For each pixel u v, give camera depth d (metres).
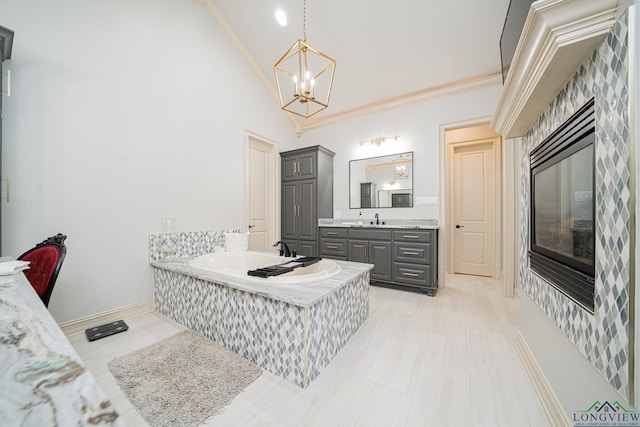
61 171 1.96
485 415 1.19
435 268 3.05
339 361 1.63
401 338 1.93
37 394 0.33
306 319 1.37
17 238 1.76
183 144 2.79
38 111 1.85
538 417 1.18
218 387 1.37
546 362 1.29
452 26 2.58
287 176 4.19
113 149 2.24
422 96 3.39
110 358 1.64
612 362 0.76
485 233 4.02
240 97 3.48
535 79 1.08
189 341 1.87
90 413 0.30
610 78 0.77
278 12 2.95
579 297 0.96
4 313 0.64
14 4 1.76
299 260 2.38
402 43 2.88
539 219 1.45
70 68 2.01
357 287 2.07
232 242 2.98
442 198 3.32
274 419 1.16
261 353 1.56
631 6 0.66
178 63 2.75
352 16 2.76
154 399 1.27
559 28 0.81
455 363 1.60
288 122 4.42
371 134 3.87
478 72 3.02
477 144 4.05
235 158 3.39
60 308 1.96
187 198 2.82
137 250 2.39
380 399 1.29
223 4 3.06
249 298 1.62
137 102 2.41
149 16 2.51
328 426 1.13
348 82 3.58
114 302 2.24
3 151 1.71
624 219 0.71
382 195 3.75
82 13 2.07
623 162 0.72
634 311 0.67
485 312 2.46
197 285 2.00
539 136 1.42
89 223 2.10
